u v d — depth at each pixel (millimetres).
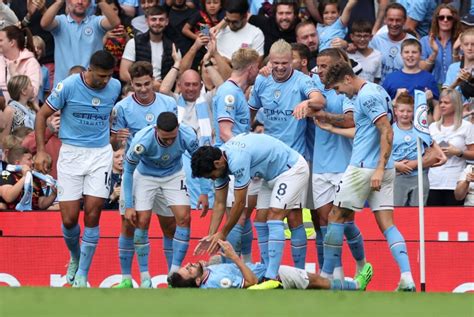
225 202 25969
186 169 31297
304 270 26875
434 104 33938
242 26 35375
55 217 30766
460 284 29078
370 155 25938
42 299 21719
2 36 35531
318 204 28281
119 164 32125
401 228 29781
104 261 30312
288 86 28141
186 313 20547
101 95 27484
